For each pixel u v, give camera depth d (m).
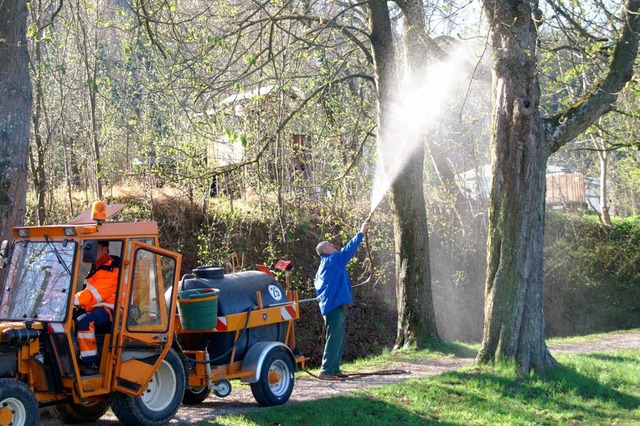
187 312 8.71
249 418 8.34
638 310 30.69
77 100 20.08
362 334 22.72
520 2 11.70
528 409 9.87
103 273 7.68
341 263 11.04
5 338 6.79
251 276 9.78
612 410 10.09
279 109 15.76
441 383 10.86
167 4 11.85
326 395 10.07
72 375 7.16
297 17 14.33
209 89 13.07
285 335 10.00
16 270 7.57
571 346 17.33
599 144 27.88
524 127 11.70
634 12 11.95
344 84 21.19
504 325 11.71
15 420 6.70
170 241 20.62
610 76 12.38
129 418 7.66
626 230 31.94
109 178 20.47
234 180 21.20
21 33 9.67
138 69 19.66
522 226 11.71
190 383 8.74
